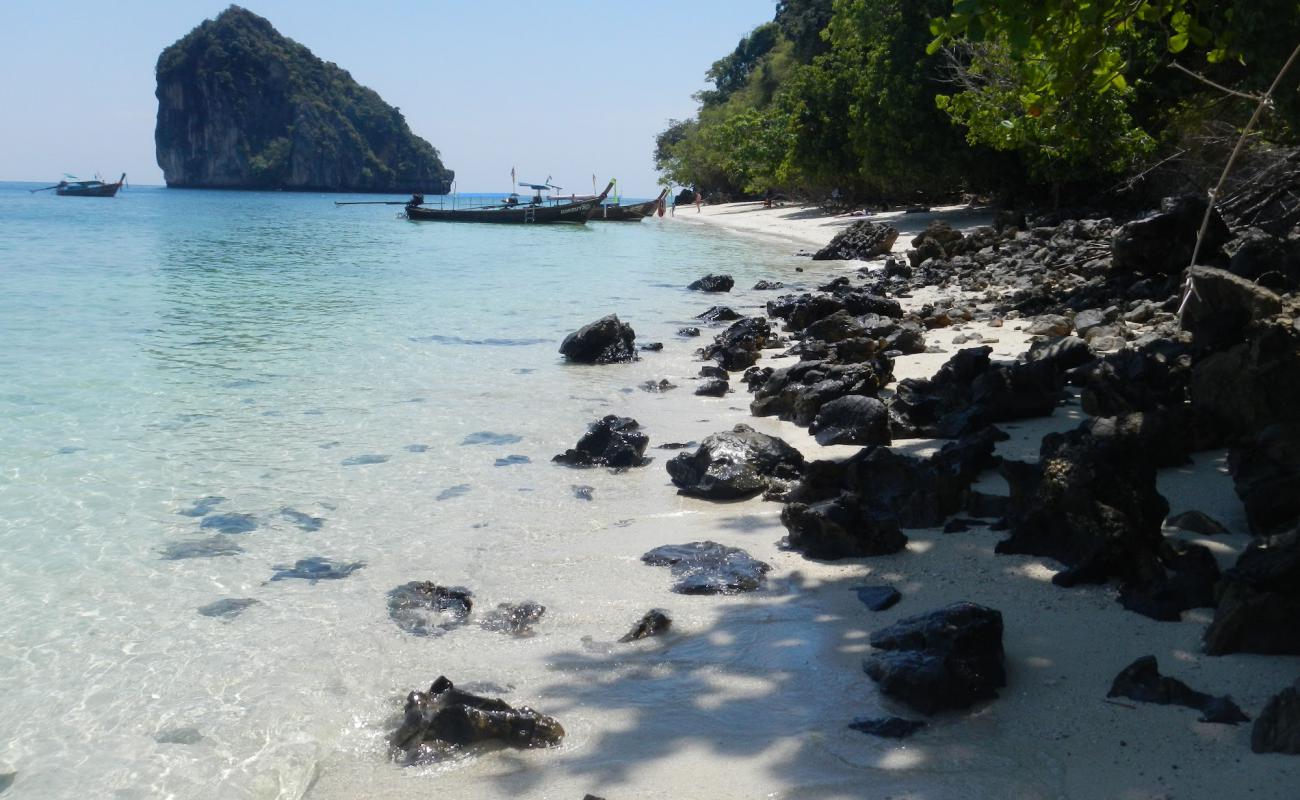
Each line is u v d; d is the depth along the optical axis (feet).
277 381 50.29
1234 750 15.24
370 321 71.92
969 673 17.44
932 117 142.10
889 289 85.71
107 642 21.81
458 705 17.56
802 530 25.99
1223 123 79.10
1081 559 22.71
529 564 26.09
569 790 15.71
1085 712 16.81
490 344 61.93
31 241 160.04
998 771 15.38
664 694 18.76
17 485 33.09
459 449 37.65
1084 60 34.19
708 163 355.97
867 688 18.34
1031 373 36.91
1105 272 68.39
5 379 50.03
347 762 17.06
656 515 29.81
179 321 71.20
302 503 31.40
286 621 22.81
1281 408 29.50
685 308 80.74
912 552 24.94
